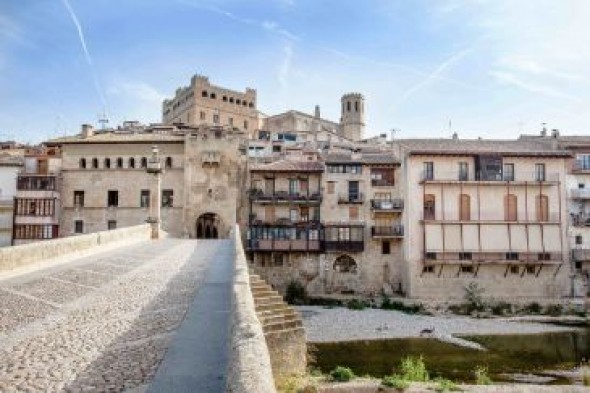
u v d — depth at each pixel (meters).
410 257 66.25
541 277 66.75
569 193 68.44
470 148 69.69
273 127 133.50
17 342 11.70
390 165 70.19
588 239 67.56
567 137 75.12
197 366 9.65
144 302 16.88
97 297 17.91
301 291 67.19
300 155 80.38
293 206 70.56
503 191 67.50
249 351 6.77
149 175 72.50
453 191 67.19
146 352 10.69
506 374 35.59
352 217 69.88
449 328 52.44
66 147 73.75
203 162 71.56
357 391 21.27
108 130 96.75
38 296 18.11
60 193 72.88
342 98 145.00
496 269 66.56
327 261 69.12
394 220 69.56
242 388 5.20
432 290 65.94
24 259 25.12
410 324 53.72
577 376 35.12
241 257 25.06
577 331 51.81
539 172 68.50
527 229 66.56
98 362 10.08
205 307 15.75
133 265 28.56
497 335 49.84
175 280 22.25
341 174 70.44
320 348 43.22
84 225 72.38
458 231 66.12
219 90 135.50
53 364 9.95
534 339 48.16
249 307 10.60
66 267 27.38
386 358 39.94
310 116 135.00
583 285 66.88
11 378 9.09
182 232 71.12
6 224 71.94
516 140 75.81
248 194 70.81
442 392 21.14
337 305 64.25
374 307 63.06
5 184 73.06
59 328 13.14
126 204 72.19
